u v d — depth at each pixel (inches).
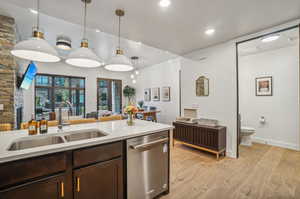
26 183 39.7
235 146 117.5
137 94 316.8
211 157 120.1
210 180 86.7
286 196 71.8
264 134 153.1
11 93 112.6
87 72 264.5
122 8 77.5
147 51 190.4
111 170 56.0
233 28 100.3
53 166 43.8
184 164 107.7
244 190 77.0
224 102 123.8
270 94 148.9
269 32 100.0
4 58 108.7
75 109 253.9
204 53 138.1
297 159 113.3
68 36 140.9
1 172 36.5
